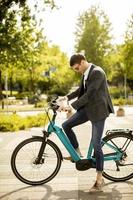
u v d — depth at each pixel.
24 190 6.24
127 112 27.83
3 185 6.57
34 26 22.09
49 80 57.94
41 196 5.90
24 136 13.66
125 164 6.56
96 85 6.07
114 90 55.53
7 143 11.81
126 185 6.41
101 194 5.94
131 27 41.38
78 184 6.57
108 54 49.88
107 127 16.55
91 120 6.20
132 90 60.16
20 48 21.28
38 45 22.58
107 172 6.62
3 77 50.53
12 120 16.80
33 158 6.49
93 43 49.16
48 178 6.56
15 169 6.48
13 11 21.39
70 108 6.31
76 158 6.40
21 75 51.28
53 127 6.44
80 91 6.46
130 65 42.12
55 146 6.52
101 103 6.17
